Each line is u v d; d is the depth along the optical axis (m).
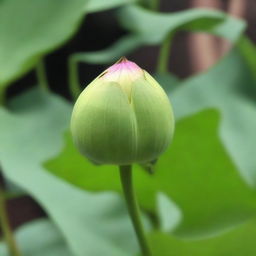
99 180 0.84
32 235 1.04
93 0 1.02
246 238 0.77
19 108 1.04
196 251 0.78
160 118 0.64
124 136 0.63
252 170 0.96
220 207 0.89
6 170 0.91
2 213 0.95
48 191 0.91
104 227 0.93
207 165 0.85
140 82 0.63
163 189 0.89
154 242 0.77
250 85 1.06
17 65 1.02
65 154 0.80
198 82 1.05
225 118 1.01
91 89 0.64
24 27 1.03
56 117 1.03
